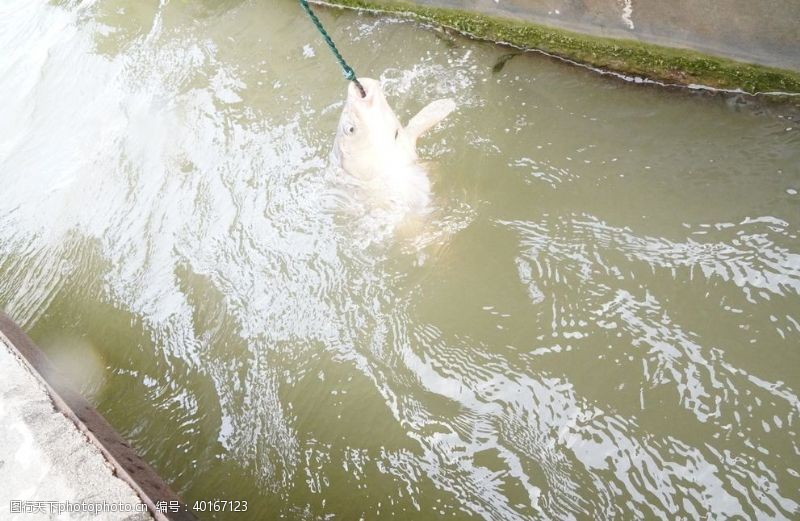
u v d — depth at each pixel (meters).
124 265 4.57
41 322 4.56
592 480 2.83
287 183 4.43
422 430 3.21
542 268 3.49
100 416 3.19
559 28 4.25
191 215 4.60
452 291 3.58
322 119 4.69
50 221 5.15
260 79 5.25
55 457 2.65
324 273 3.94
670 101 3.97
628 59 4.07
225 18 6.00
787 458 2.66
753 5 3.40
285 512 3.18
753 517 2.58
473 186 3.92
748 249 3.24
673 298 3.20
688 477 2.72
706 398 2.88
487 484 2.96
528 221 3.69
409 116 4.46
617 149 3.85
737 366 2.92
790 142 3.56
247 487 3.33
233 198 4.54
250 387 3.70
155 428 3.73
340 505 3.12
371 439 3.27
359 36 5.22
